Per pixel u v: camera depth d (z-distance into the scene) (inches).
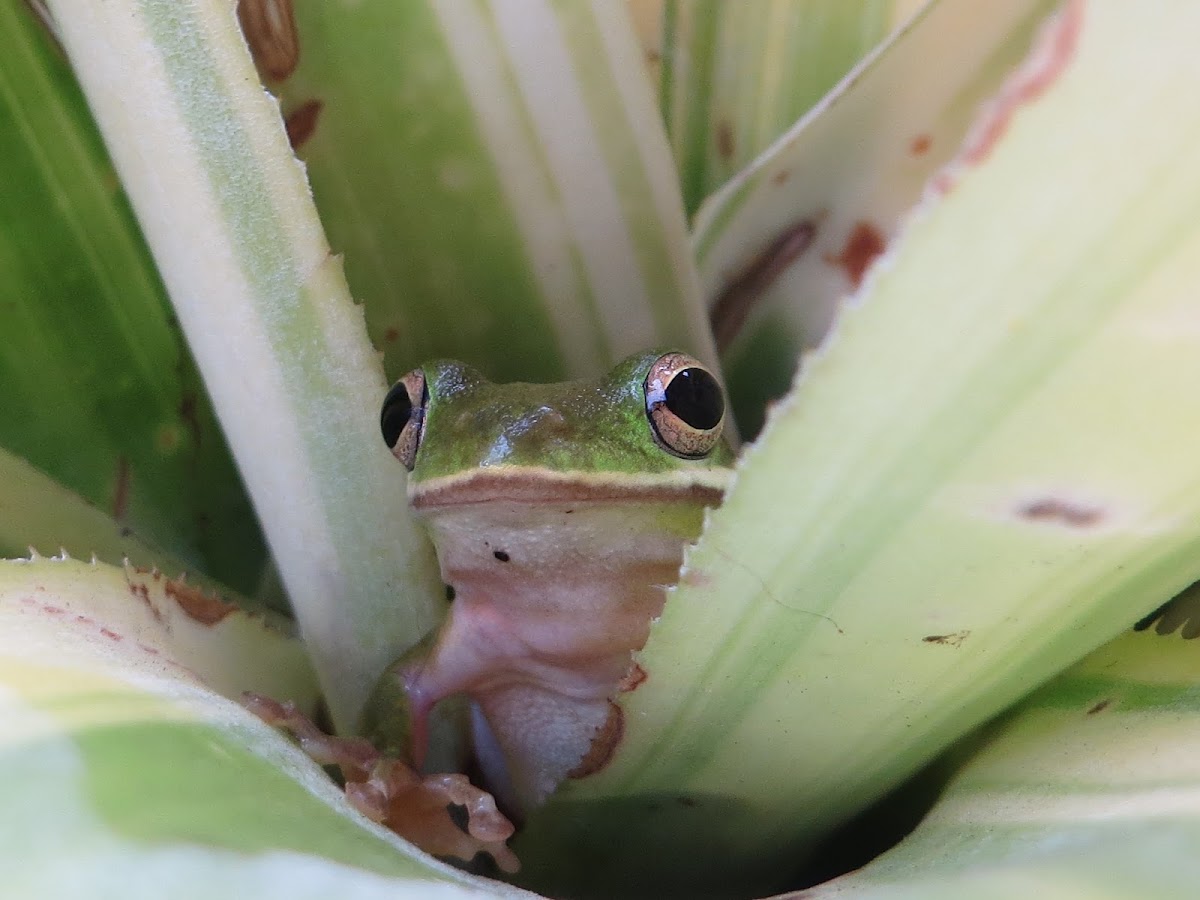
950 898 4.0
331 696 5.7
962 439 4.3
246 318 5.3
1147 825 4.4
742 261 5.9
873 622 4.7
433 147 5.5
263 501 5.5
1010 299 3.8
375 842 4.5
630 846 5.4
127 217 5.8
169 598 5.3
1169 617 5.0
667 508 5.7
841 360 4.1
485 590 5.9
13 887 3.6
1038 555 4.5
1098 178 3.5
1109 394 4.0
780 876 5.5
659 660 4.8
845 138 5.7
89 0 5.0
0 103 5.6
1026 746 4.9
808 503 4.5
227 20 5.1
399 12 5.4
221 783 4.3
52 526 5.7
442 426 5.7
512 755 6.3
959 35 5.5
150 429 5.9
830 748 5.0
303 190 5.2
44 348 5.8
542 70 5.5
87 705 4.4
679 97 6.7
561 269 5.7
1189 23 3.2
